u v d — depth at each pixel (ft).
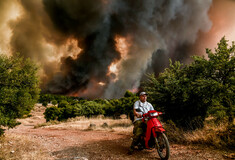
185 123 20.13
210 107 19.03
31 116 143.95
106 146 17.24
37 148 16.14
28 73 21.65
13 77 20.40
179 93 19.60
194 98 19.26
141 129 13.58
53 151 15.24
